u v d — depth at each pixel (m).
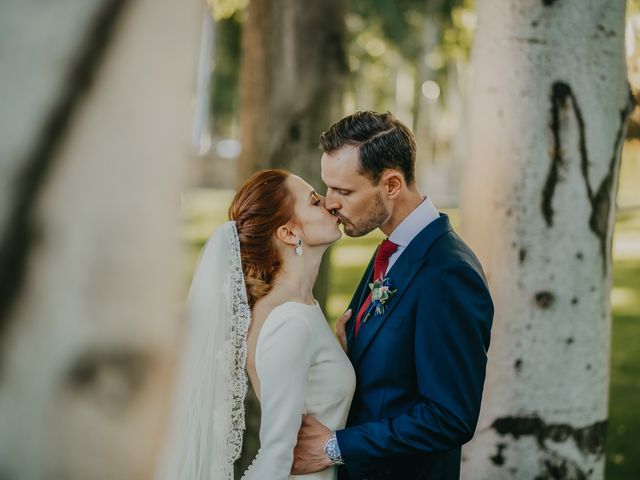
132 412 0.52
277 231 1.89
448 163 23.83
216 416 1.80
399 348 1.84
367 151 1.83
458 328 1.74
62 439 0.51
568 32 2.13
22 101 0.48
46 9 0.49
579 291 2.22
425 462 1.89
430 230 1.88
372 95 20.02
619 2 2.19
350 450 1.77
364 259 12.12
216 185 27.33
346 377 1.86
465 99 21.08
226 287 1.84
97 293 0.51
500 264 2.22
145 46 0.52
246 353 1.82
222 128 26.02
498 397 2.26
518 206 2.19
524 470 2.28
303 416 1.81
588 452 2.31
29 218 0.49
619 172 2.31
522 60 2.14
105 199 0.51
